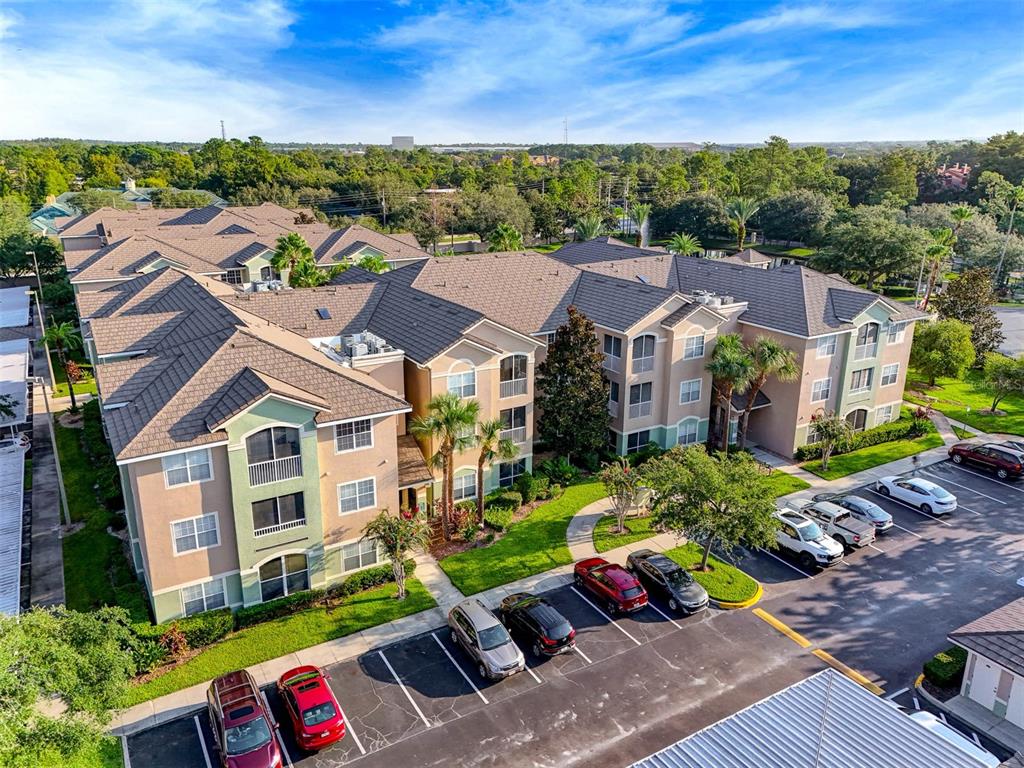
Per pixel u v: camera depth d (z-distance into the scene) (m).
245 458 26.69
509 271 48.12
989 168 133.25
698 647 27.08
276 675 25.38
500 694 24.53
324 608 29.22
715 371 41.41
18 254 90.19
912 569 32.50
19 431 47.44
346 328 41.16
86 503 37.94
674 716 23.45
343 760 21.64
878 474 42.47
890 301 45.69
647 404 42.97
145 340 35.94
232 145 194.75
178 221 90.81
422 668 25.84
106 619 22.36
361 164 183.50
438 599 29.97
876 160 146.25
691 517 29.73
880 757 16.05
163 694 24.36
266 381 27.36
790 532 33.50
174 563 26.67
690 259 57.22
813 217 109.06
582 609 29.50
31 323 72.69
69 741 18.08
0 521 35.56
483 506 35.78
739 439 45.44
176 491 26.09
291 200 134.00
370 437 29.81
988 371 52.19
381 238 78.56
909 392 57.31
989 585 31.22
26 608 29.06
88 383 57.56
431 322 38.19
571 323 39.16
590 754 21.84
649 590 30.61
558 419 39.75
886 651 26.88
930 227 97.75
